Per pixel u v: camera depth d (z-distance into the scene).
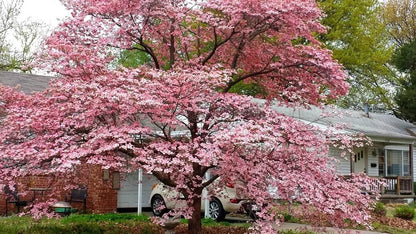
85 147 6.82
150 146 7.03
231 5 8.02
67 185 8.80
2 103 8.41
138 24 8.80
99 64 7.61
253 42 9.75
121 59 21.22
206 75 7.32
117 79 7.15
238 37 9.27
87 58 7.56
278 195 7.58
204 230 10.70
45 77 17.22
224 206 13.23
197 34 9.84
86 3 8.67
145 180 17.88
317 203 7.27
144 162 7.29
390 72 36.06
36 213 7.57
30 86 15.94
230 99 7.73
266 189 7.66
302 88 9.05
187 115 8.12
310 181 7.39
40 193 13.51
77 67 7.68
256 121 7.62
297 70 9.30
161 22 9.29
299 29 8.57
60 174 8.41
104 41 8.52
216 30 9.41
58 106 7.31
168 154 7.14
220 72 7.59
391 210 17.31
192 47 10.26
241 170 7.25
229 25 8.50
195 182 7.69
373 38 30.38
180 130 9.22
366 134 19.31
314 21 9.16
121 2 8.30
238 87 22.22
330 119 20.31
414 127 27.48
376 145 22.66
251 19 8.53
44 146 6.80
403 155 24.16
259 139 6.75
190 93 7.37
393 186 21.70
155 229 10.80
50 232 9.80
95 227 10.53
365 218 7.79
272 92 9.91
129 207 17.28
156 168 6.52
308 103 9.37
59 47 7.54
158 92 7.09
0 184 7.13
